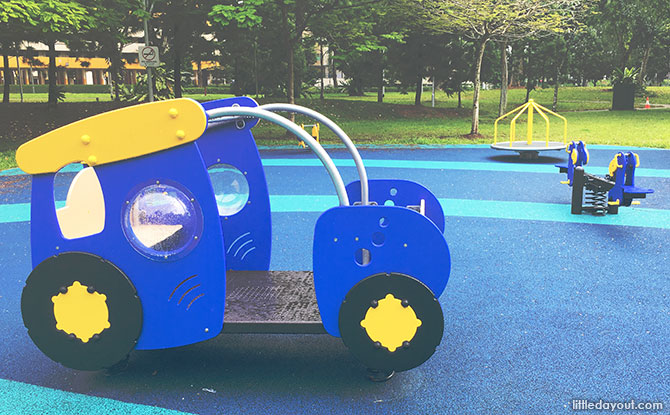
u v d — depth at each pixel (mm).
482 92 54812
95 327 3338
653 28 43219
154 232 3266
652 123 25109
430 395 3271
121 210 3246
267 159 14430
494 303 4691
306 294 3775
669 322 4273
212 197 3234
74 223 3922
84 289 3301
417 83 33281
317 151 3404
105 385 3428
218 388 3379
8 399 3266
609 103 40812
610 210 8062
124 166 3213
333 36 20219
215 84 82375
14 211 8719
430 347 3246
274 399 3240
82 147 3189
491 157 14836
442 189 10172
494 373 3527
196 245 3256
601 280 5234
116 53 30500
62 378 3529
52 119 25406
